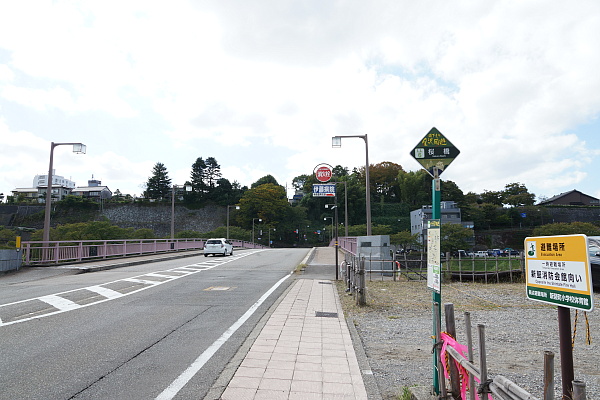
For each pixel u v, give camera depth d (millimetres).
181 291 12211
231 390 4363
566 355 2586
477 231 82250
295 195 117438
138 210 101062
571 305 2518
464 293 12867
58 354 5789
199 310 9219
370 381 4754
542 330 7703
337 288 13320
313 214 102500
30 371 5070
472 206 88000
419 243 62875
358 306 10250
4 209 94375
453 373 3783
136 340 6578
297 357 5613
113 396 4285
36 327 7449
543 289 2844
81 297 10930
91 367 5234
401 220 95500
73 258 20609
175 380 4762
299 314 8805
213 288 12906
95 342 6441
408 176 104562
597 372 5203
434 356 4059
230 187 109938
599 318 8812
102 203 100312
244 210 94562
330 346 6215
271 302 10391
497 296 12195
